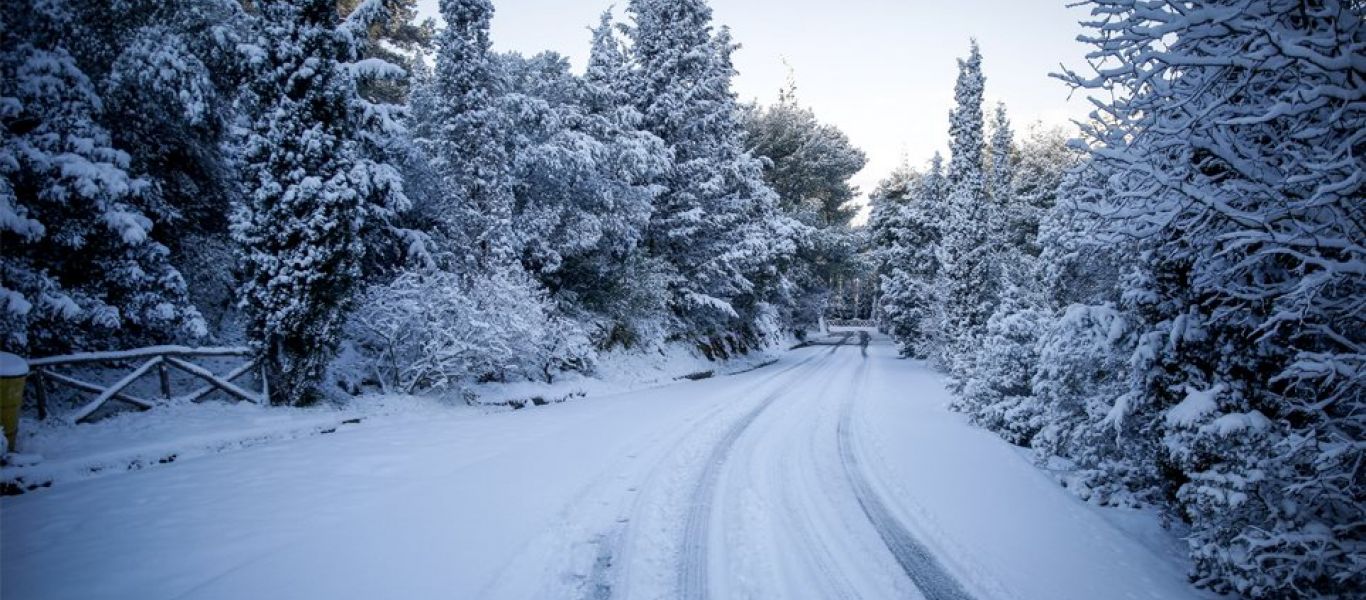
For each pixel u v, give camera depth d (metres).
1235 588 4.82
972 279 24.41
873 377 22.50
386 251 15.41
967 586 4.85
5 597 3.88
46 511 5.55
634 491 7.14
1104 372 8.43
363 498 6.34
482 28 15.12
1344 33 3.92
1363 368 4.13
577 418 11.99
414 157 14.72
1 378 6.48
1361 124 3.88
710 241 26.25
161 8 10.05
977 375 13.53
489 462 8.15
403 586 4.39
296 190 10.11
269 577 4.40
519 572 4.78
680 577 4.87
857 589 4.73
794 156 42.41
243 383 11.19
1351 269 3.79
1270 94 4.80
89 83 9.02
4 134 8.10
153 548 4.79
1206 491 4.96
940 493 7.53
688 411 13.39
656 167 20.83
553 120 16.89
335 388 11.38
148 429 8.12
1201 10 4.00
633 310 21.20
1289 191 4.38
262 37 10.13
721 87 27.47
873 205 51.34
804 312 46.34
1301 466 4.82
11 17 8.31
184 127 11.56
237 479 6.80
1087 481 7.97
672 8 25.34
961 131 26.45
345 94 10.91
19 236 8.26
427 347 12.05
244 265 10.30
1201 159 5.26
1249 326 5.63
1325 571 4.41
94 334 9.88
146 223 9.31
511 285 14.17
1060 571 5.21
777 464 8.76
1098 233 6.00
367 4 11.27
